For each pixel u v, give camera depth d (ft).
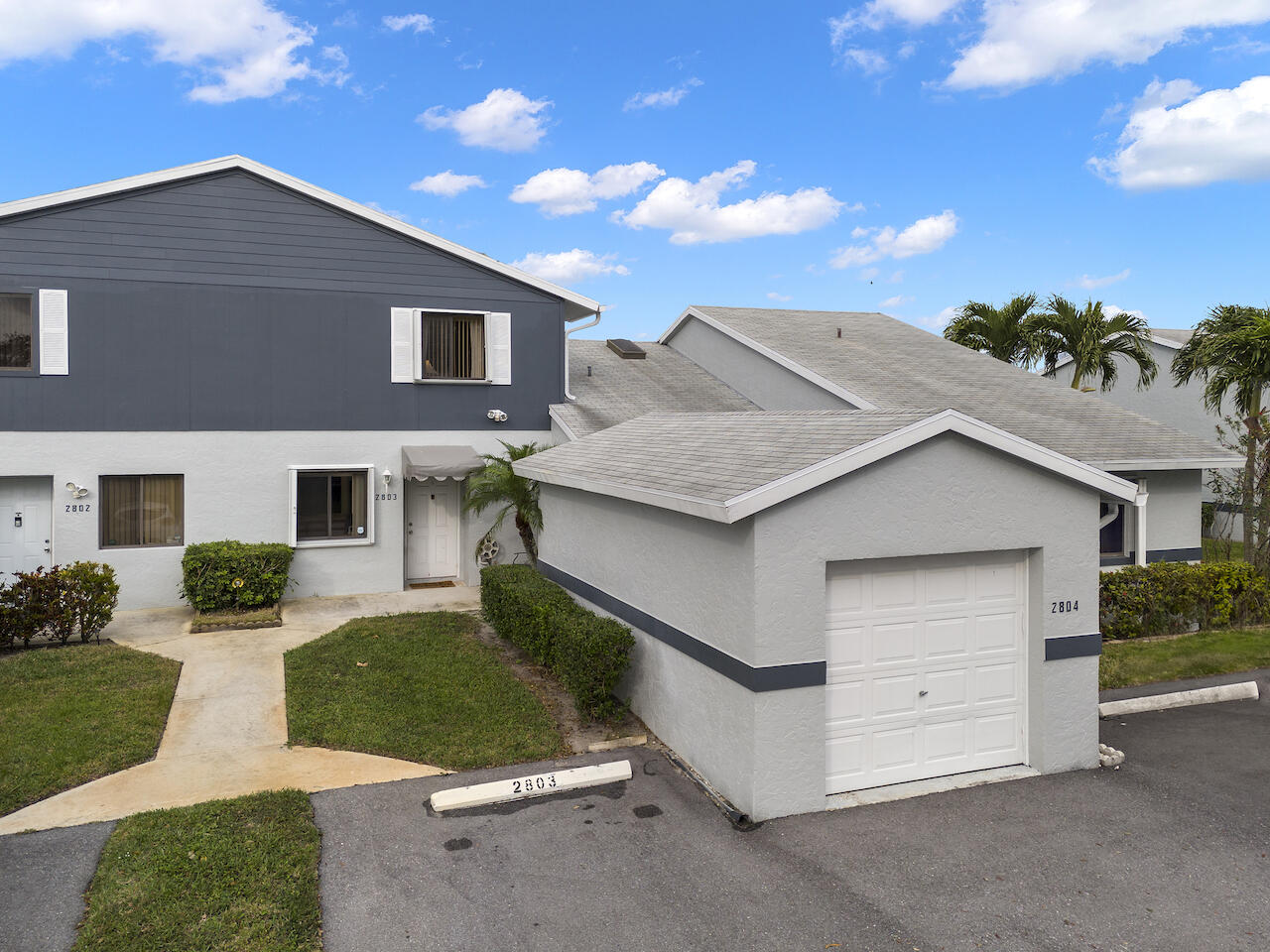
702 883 21.57
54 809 24.99
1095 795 26.86
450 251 56.49
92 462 49.29
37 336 48.11
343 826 24.40
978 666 28.55
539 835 24.07
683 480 28.96
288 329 53.06
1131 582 46.80
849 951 18.75
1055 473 28.12
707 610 27.40
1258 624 49.98
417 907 20.36
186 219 50.80
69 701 33.04
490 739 30.66
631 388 67.82
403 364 55.67
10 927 19.03
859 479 25.67
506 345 58.39
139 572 50.37
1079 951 18.72
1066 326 78.23
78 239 48.75
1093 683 29.22
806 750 25.39
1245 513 53.93
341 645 41.88
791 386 63.10
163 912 19.44
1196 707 36.40
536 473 43.80
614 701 33.60
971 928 19.61
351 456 54.75
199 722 32.27
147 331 50.16
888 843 23.63
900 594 27.40
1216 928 19.65
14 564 49.49
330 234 53.88
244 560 48.37
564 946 18.92
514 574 44.52
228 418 51.93
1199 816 25.39
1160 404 87.15
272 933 18.84
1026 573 28.96
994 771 28.66
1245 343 52.49
